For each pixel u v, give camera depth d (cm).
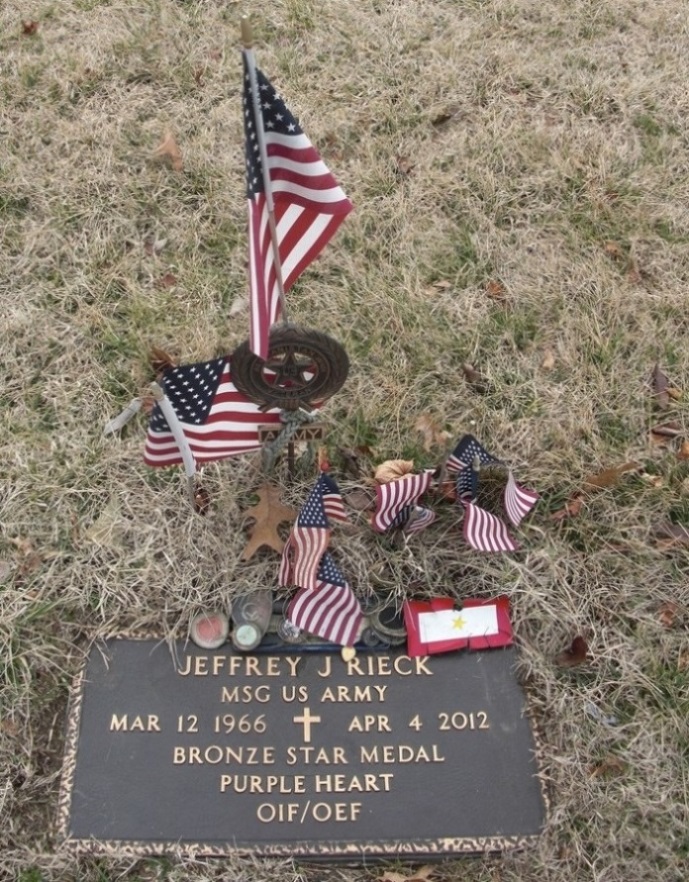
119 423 130
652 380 144
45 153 165
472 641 116
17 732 110
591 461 135
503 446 135
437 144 173
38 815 106
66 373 139
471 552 124
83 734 108
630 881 106
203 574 120
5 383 137
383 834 105
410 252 156
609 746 113
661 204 166
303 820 105
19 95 172
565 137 175
